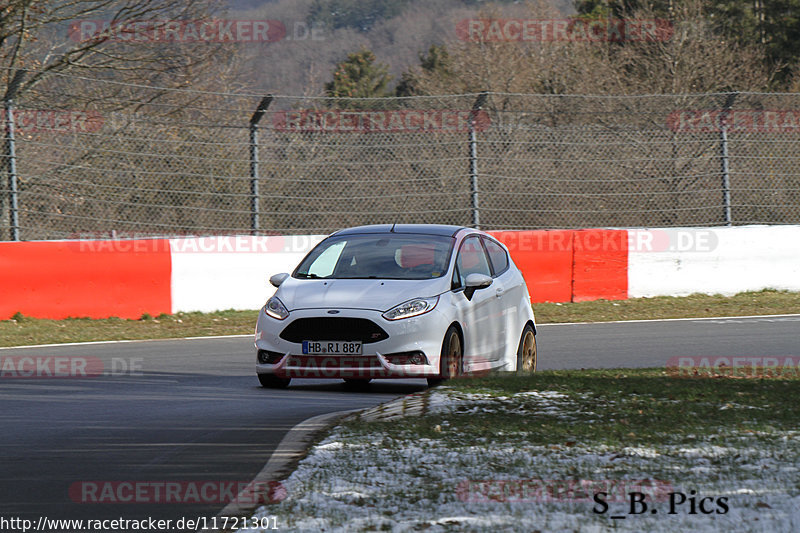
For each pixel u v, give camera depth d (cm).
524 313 4203
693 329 5734
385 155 7462
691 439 2458
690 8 15388
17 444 2630
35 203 6981
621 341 5256
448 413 2859
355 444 2450
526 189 7769
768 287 7456
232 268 6494
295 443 2562
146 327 5888
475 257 4031
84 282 6078
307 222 7325
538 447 2398
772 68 18138
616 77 14238
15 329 5597
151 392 3628
